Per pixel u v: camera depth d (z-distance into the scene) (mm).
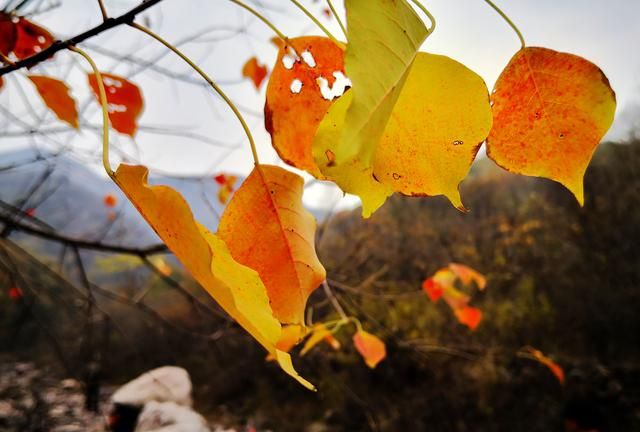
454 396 4430
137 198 237
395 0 218
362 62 188
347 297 2609
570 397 4375
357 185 263
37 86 727
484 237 6523
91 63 286
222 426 4734
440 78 278
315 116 348
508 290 5672
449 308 5012
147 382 4141
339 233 4781
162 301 6004
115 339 5203
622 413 4133
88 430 4094
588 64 316
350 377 4816
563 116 319
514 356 4684
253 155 330
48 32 712
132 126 817
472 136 274
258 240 323
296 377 210
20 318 2203
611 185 5926
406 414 4438
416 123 275
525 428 4219
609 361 4723
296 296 316
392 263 4715
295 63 353
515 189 8258
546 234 6266
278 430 4762
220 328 2439
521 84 325
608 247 5527
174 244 232
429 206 7598
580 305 5191
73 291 2223
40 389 5352
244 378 5305
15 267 2021
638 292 5059
